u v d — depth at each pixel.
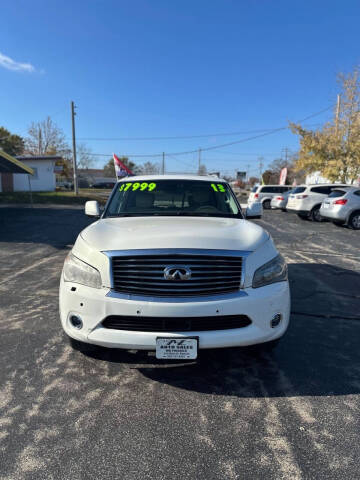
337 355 3.21
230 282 2.49
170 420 2.31
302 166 23.33
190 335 2.40
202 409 2.43
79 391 2.61
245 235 2.83
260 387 2.69
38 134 54.22
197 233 2.74
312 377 2.84
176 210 3.84
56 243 8.69
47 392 2.59
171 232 2.76
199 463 1.95
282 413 2.39
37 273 5.88
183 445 2.09
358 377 2.85
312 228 12.45
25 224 12.00
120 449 2.05
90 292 2.49
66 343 3.36
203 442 2.12
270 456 2.01
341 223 13.45
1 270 6.07
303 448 2.07
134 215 3.73
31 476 1.85
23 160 30.69
